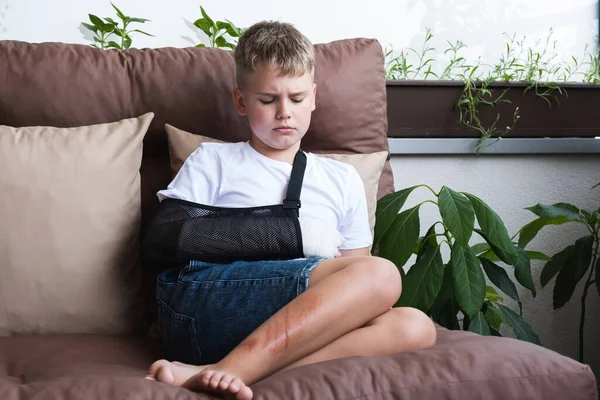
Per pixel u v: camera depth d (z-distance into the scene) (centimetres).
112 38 198
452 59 216
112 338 127
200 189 129
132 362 114
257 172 130
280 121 127
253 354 94
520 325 164
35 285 126
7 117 145
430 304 150
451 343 103
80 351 115
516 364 93
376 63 162
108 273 131
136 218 137
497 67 210
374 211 148
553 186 202
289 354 96
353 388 87
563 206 179
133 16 199
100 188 132
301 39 130
